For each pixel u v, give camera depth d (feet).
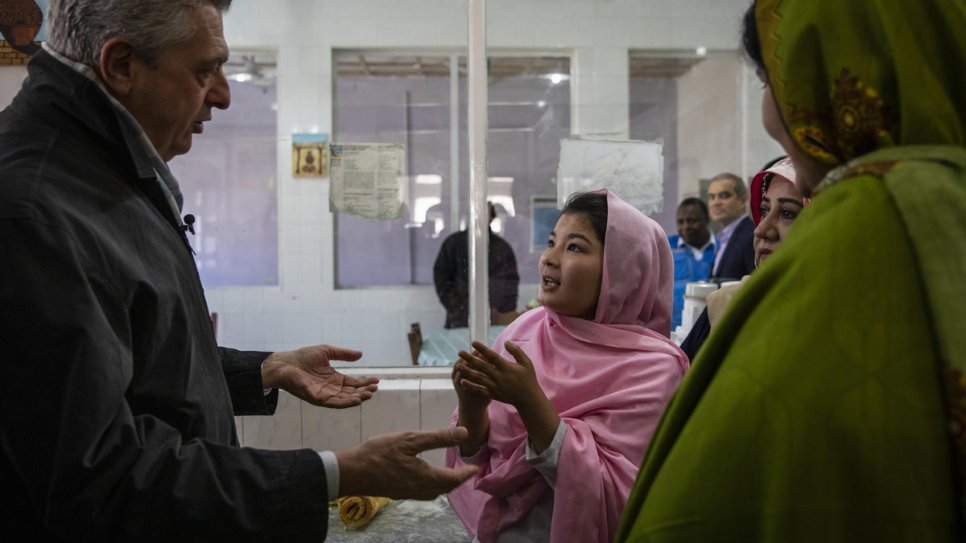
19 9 6.48
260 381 3.82
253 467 2.55
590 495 3.25
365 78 8.19
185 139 3.23
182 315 2.86
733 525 1.58
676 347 3.89
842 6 1.72
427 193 7.77
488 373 3.31
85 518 2.33
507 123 8.20
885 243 1.54
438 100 8.07
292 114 8.01
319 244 7.70
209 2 2.99
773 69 1.88
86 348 2.36
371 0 8.18
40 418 2.32
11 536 2.59
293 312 7.68
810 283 1.58
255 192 7.77
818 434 1.49
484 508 3.72
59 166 2.66
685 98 9.31
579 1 8.48
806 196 2.15
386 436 2.75
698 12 9.00
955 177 1.55
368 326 7.66
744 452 1.57
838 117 1.76
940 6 1.63
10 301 2.33
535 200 7.85
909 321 1.50
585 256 3.80
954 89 1.65
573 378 3.75
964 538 1.43
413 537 5.21
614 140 8.07
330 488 2.59
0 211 2.42
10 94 6.58
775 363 1.57
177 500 2.40
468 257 7.20
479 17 6.95
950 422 1.44
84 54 2.84
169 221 3.13
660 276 4.04
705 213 9.11
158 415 2.73
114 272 2.57
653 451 1.90
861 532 1.45
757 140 9.62
